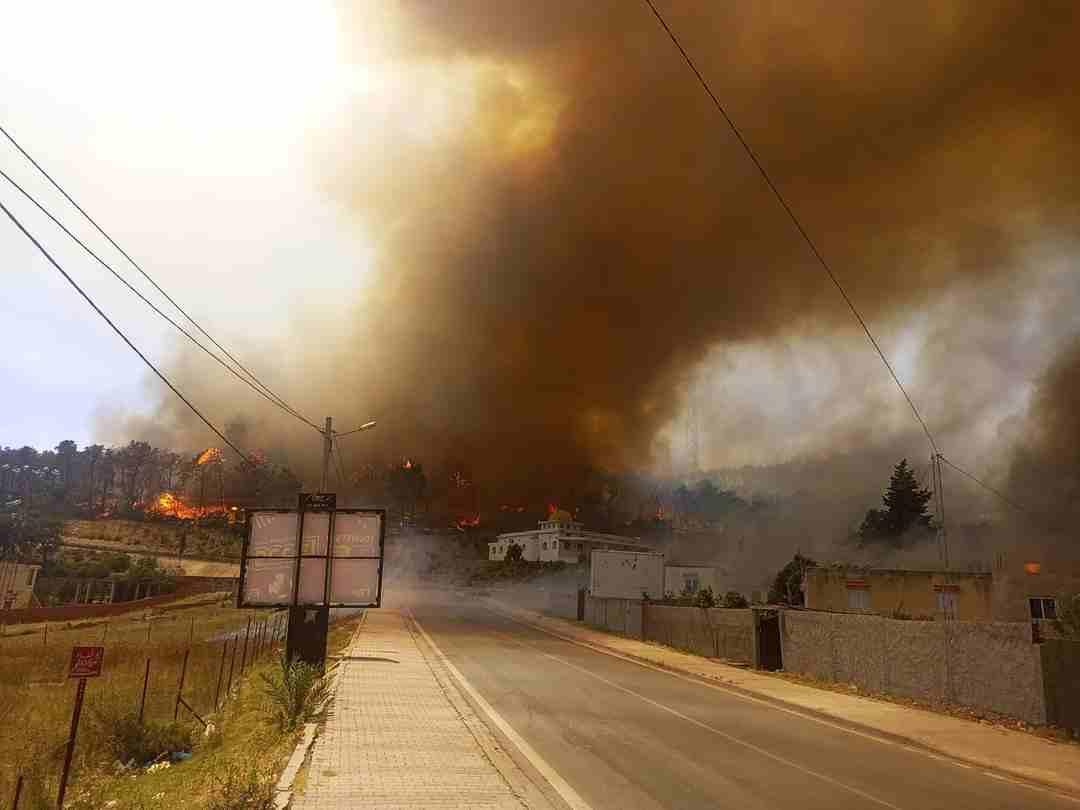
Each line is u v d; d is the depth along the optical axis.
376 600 19.81
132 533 135.75
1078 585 27.73
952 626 16.56
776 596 43.16
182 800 8.22
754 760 10.73
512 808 7.38
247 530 20.16
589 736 11.84
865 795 9.05
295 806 7.09
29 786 9.23
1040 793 9.98
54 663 23.67
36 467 182.75
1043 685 14.18
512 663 23.22
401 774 8.45
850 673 19.97
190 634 32.47
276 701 12.34
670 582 58.19
